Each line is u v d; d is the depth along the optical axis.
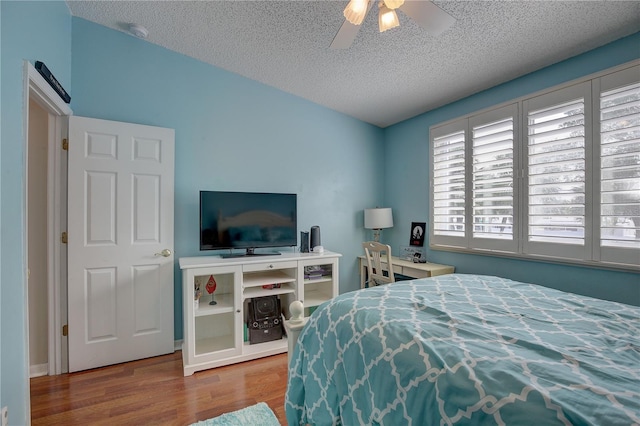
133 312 2.49
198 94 2.87
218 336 2.82
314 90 3.22
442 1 1.80
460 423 0.77
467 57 2.38
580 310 1.34
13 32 1.49
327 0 1.99
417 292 1.58
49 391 2.05
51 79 1.86
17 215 1.48
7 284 1.39
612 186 1.99
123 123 2.45
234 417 1.78
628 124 1.92
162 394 2.03
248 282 2.67
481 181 2.83
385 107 3.43
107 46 2.53
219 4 2.12
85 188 2.33
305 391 1.40
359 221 3.85
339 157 3.68
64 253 2.30
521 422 0.68
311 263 2.88
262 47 2.57
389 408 0.95
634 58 1.93
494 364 0.85
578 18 1.86
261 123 3.17
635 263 1.89
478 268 2.90
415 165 3.60
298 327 1.60
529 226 2.45
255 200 2.86
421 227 3.49
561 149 2.24
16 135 1.49
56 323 2.28
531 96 2.45
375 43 2.33
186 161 2.82
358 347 1.14
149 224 2.54
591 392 0.72
